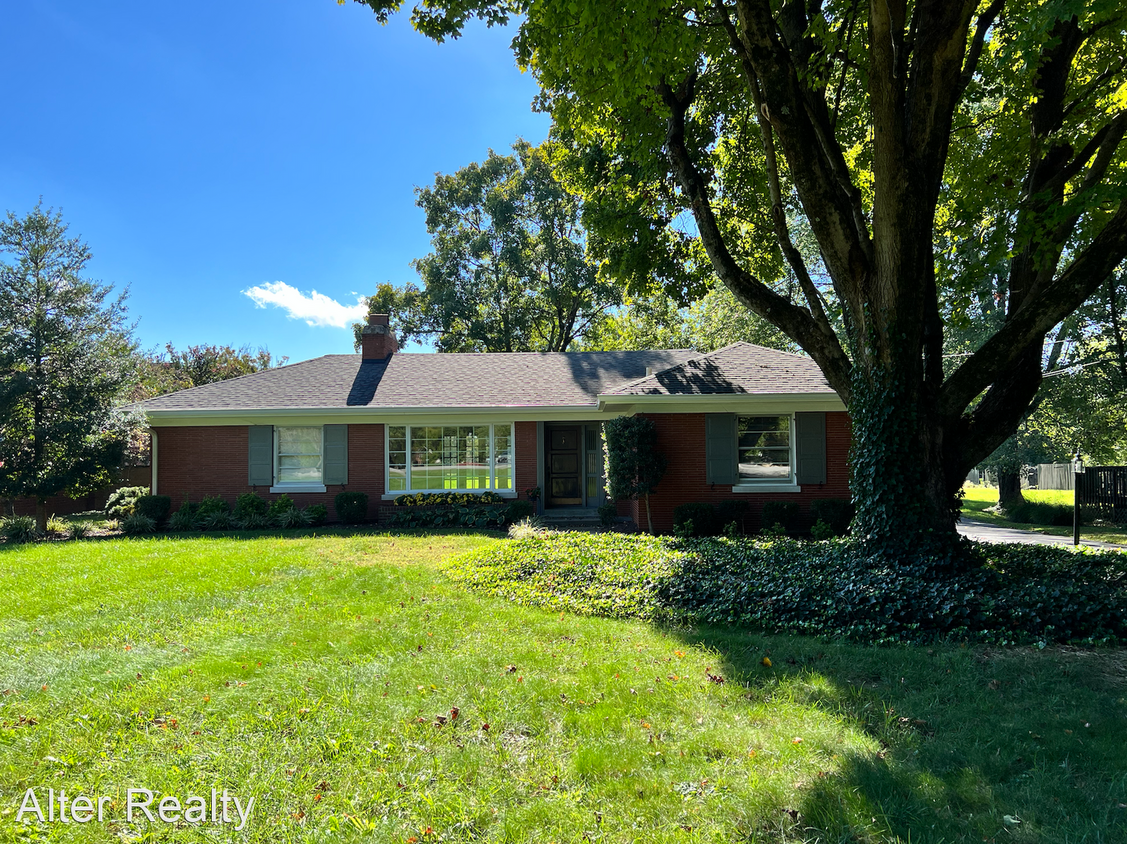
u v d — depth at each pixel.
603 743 3.52
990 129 10.32
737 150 11.32
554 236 30.03
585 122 9.74
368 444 15.95
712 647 5.35
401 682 4.44
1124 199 6.49
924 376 7.78
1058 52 8.12
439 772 3.24
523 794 3.04
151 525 14.43
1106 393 18.67
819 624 5.93
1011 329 7.00
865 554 7.26
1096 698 4.05
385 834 2.72
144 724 3.84
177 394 16.34
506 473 16.17
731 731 3.63
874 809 2.81
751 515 13.77
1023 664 4.74
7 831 2.79
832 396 13.16
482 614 6.38
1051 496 28.55
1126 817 2.72
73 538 13.67
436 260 30.39
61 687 4.40
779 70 6.96
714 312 30.97
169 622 6.11
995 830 2.65
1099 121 9.02
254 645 5.30
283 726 3.76
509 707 4.00
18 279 14.98
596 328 32.56
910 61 7.77
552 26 6.86
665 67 7.50
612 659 5.00
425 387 17.06
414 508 15.64
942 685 4.36
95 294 15.67
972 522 20.20
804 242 23.81
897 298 7.12
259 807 2.95
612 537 10.50
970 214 9.11
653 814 2.84
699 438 13.83
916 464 7.15
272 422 15.82
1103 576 6.86
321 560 9.73
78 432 14.79
